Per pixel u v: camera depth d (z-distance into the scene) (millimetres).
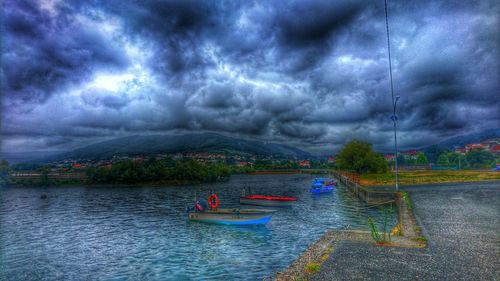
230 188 113250
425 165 180750
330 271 16422
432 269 16203
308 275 16000
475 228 25703
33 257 28516
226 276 21391
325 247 21156
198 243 31703
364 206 54219
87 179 134125
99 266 25328
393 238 23109
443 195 49156
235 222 39875
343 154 134000
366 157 126875
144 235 36750
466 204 39438
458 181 75688
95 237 36688
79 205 70250
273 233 35188
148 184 132250
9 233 40094
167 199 79812
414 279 14961
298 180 164750
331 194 79188
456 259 17703
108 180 132625
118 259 27125
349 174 111312
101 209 62625
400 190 58750
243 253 27188
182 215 51875
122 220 48406
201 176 142875
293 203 62094
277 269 22453
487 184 67000
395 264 17156
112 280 22031
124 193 98875
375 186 69812
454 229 25391
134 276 22547
